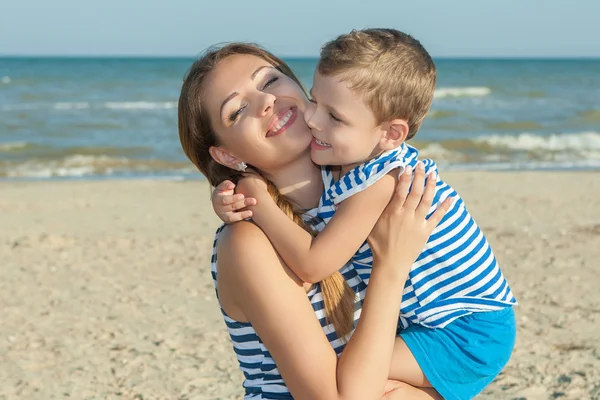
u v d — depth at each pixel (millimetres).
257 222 2369
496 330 2521
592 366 5555
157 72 65812
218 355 5973
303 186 2508
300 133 2418
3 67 78812
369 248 2441
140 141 24094
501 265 8648
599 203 12984
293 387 2297
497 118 31000
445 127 27938
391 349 2289
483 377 2516
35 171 18594
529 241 9867
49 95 41094
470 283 2492
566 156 21828
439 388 2447
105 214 12125
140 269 8727
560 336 6234
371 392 2238
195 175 18141
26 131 26344
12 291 7852
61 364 5824
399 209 2324
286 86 2445
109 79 54750
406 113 2381
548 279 8047
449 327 2488
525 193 14039
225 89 2430
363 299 2494
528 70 78875
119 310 7188
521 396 5039
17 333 6535
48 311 7168
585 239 10000
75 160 20062
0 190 14664
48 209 12586
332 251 2291
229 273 2340
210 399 5133
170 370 5668
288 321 2268
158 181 16156
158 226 11133
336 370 2271
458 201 2531
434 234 2441
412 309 2479
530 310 6961
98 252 9516
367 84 2309
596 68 85750
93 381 5488
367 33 2434
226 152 2496
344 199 2369
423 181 2350
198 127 2504
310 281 2326
